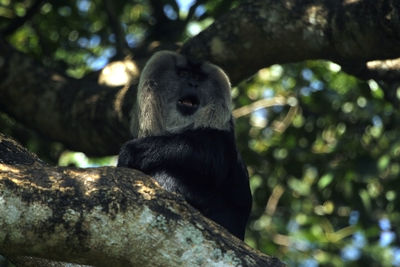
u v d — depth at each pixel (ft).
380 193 51.06
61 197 18.20
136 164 28.37
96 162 50.26
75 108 36.47
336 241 55.62
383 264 57.82
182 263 17.88
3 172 18.47
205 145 28.53
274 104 53.52
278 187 54.70
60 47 52.06
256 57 33.81
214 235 18.24
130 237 18.03
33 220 17.88
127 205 18.26
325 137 52.06
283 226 55.98
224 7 44.45
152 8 48.93
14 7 49.16
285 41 32.73
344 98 49.29
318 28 31.76
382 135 49.44
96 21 52.70
